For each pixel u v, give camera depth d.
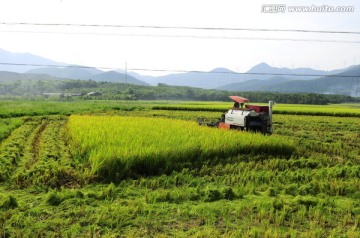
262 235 6.95
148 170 11.38
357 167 12.73
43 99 117.94
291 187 10.17
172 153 12.05
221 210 8.12
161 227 7.30
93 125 19.42
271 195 9.62
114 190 9.34
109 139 13.50
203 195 9.32
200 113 44.59
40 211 7.82
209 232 6.91
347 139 22.75
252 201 8.87
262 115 19.69
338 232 7.21
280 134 25.19
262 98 107.19
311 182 10.77
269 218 7.72
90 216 7.62
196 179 10.80
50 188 9.58
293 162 13.22
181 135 15.31
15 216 7.37
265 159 13.72
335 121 35.97
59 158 13.48
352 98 133.62
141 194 9.43
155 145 12.82
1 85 171.88
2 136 18.22
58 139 18.92
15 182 10.08
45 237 6.72
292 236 6.84
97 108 51.41
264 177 11.14
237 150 13.82
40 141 18.16
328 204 8.81
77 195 8.85
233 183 10.75
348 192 10.07
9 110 38.03
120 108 52.91
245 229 7.26
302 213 8.04
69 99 116.94
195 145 12.91
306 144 18.94
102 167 10.63
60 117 35.94
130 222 7.40
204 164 12.25
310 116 44.25
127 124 20.19
